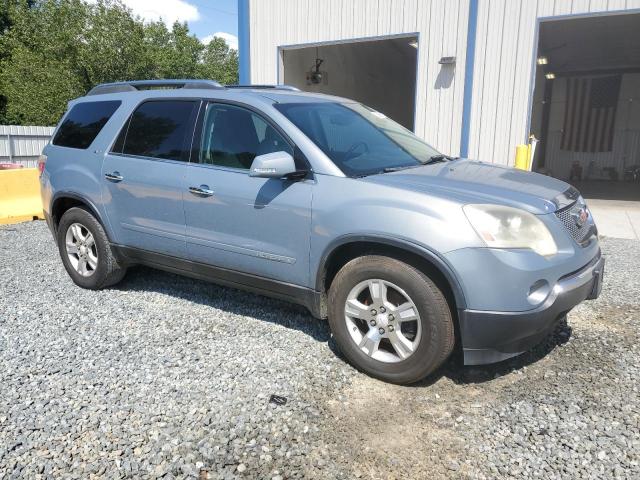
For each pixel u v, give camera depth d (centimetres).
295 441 267
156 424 281
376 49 1697
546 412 290
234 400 304
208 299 469
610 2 912
